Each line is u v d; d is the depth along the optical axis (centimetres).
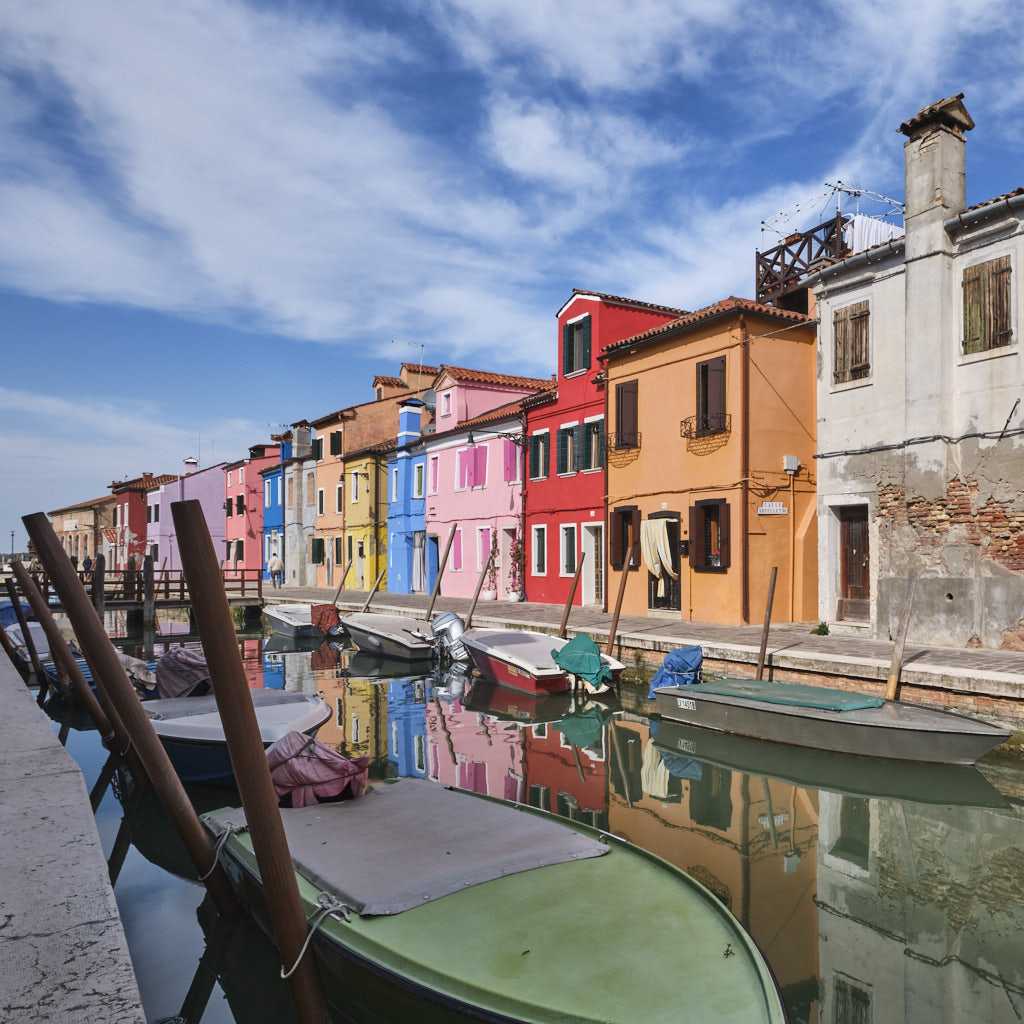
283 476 4681
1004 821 811
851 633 1594
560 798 898
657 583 2073
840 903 614
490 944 413
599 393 2344
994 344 1382
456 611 2320
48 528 553
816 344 1761
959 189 1463
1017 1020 447
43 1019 222
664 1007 363
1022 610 1302
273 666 2056
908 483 1488
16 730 616
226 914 554
